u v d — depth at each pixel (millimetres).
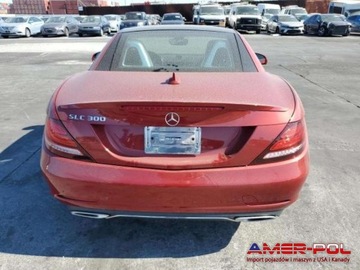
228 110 1947
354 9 28062
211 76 2447
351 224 2658
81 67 10500
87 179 2006
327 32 23062
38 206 2887
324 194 3080
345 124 5074
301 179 2049
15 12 52156
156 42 2920
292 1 41312
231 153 1992
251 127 1974
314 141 4379
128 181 1979
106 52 2814
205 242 2469
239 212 2053
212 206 2023
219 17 25781
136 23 24375
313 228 2611
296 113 2082
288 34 24766
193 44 2916
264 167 1992
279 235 2539
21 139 4387
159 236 2529
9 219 2707
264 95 2131
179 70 2621
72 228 2611
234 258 2318
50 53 13898
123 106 1957
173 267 2232
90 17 25125
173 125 1963
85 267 2227
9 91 7262
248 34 25359
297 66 11062
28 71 9766
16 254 2334
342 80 8734
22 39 21516
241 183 1965
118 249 2393
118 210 2082
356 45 17844
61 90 2320
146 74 2488
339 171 3539
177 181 1964
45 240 2479
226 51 2801
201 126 1968
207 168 1988
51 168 2082
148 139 1993
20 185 3215
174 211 2053
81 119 2012
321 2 40562
